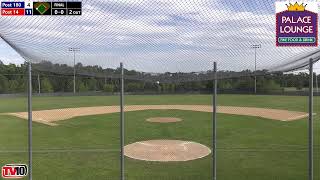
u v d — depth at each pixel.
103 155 10.91
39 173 8.88
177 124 18.75
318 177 8.48
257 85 50.28
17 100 40.66
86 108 29.44
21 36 5.43
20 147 12.37
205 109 28.00
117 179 8.33
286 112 25.25
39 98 44.88
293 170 9.11
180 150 11.55
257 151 11.48
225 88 49.06
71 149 12.02
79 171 9.06
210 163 9.83
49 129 16.97
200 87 48.91
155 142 13.11
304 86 49.25
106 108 29.47
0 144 12.93
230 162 9.98
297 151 11.44
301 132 15.68
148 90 48.81
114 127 17.67
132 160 10.16
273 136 14.64
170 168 9.30
